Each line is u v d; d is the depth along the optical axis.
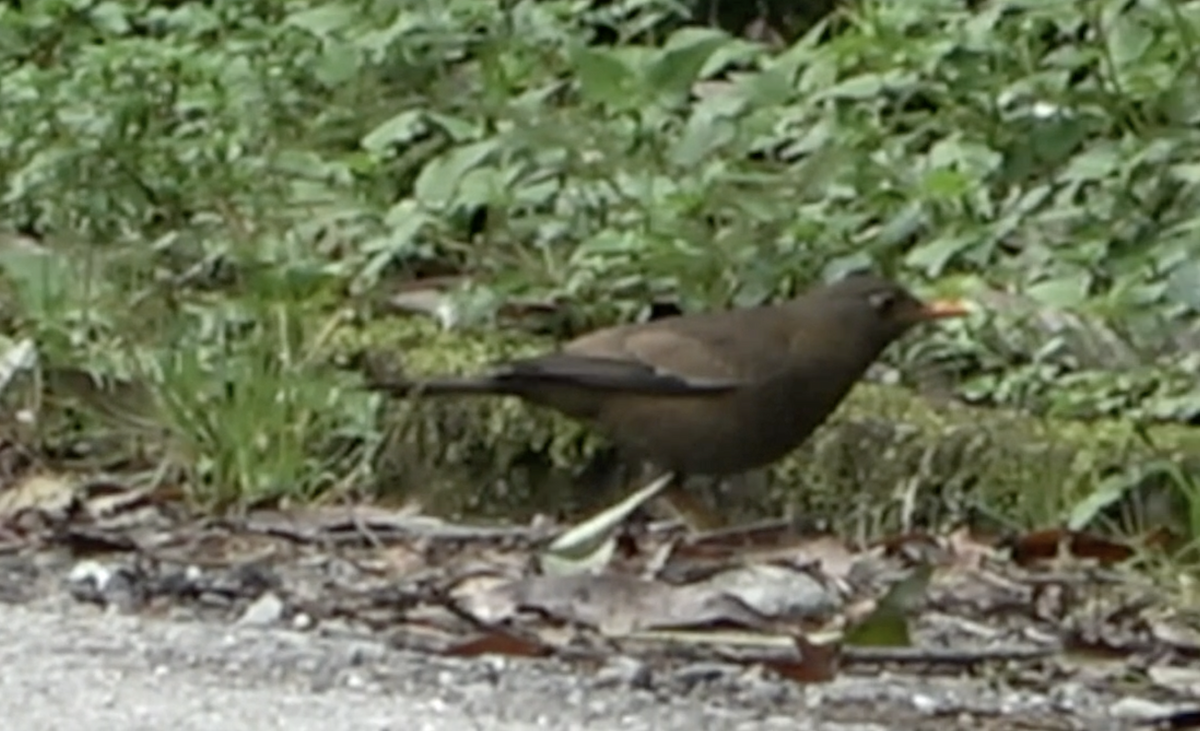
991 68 15.77
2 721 9.58
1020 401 13.80
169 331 14.25
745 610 11.20
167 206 15.62
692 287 14.59
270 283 14.69
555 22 16.83
